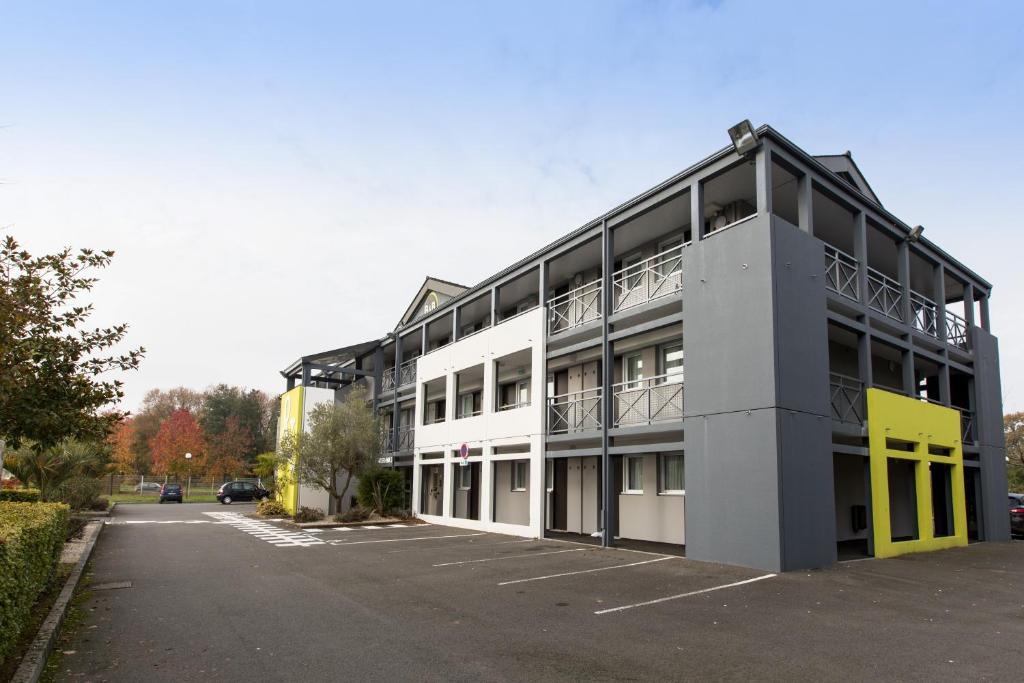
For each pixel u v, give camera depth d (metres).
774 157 12.55
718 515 11.91
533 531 16.98
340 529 19.75
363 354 29.97
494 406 19.50
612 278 15.78
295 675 5.65
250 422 67.12
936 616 7.74
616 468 17.41
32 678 5.11
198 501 43.28
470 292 21.86
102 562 12.55
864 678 5.50
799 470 11.39
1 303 6.23
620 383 15.79
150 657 6.19
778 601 8.59
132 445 53.91
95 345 8.27
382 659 6.09
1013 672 5.64
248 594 9.30
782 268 11.84
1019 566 12.05
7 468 17.06
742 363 11.84
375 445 23.89
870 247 17.58
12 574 5.32
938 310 18.11
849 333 14.87
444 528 19.98
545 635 6.91
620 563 12.02
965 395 19.64
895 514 18.36
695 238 13.25
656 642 6.61
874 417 13.48
